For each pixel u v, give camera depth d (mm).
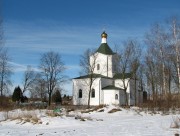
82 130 20891
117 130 20344
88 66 81312
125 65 75250
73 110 48469
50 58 87062
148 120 29344
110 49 86625
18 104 65875
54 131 20844
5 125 27172
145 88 87562
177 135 16688
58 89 93812
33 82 100938
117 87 79812
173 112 40312
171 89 60625
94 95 78938
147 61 72125
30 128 24359
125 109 44906
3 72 78062
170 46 55875
